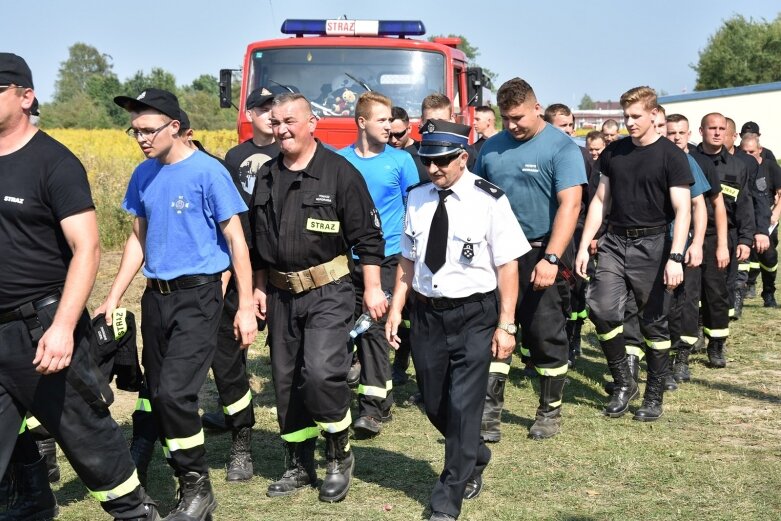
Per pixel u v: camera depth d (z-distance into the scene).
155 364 4.34
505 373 5.62
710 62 71.62
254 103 5.78
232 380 4.97
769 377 7.47
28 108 3.60
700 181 6.48
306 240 4.50
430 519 4.20
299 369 4.66
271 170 4.58
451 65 10.18
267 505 4.61
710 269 7.63
